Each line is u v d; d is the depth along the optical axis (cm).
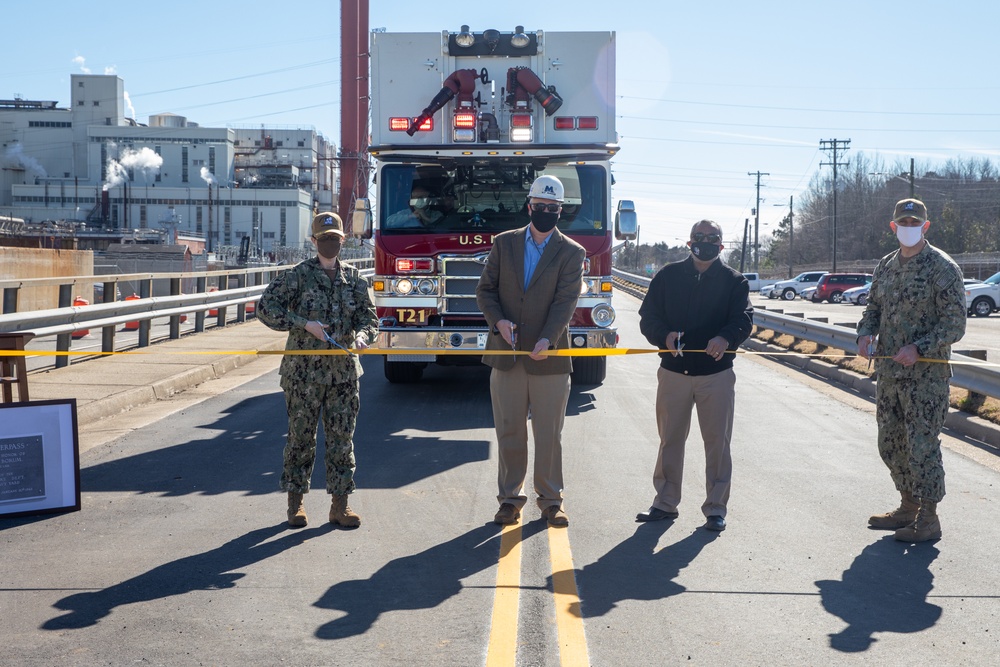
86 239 9238
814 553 583
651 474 796
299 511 633
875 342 648
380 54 1152
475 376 1435
